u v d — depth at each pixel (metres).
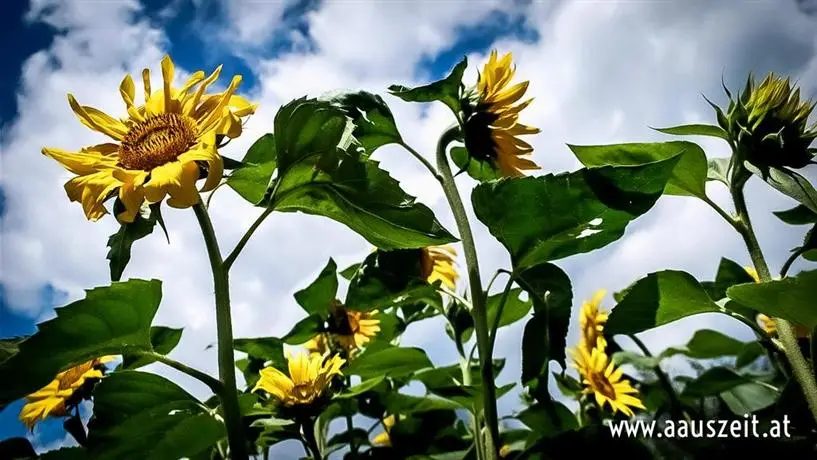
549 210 0.65
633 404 0.97
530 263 0.68
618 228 0.65
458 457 0.95
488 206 0.66
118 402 0.57
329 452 0.99
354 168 0.62
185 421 0.58
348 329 1.00
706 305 0.69
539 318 0.74
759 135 0.69
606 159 0.74
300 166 0.61
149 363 0.74
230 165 0.61
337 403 0.96
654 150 0.72
